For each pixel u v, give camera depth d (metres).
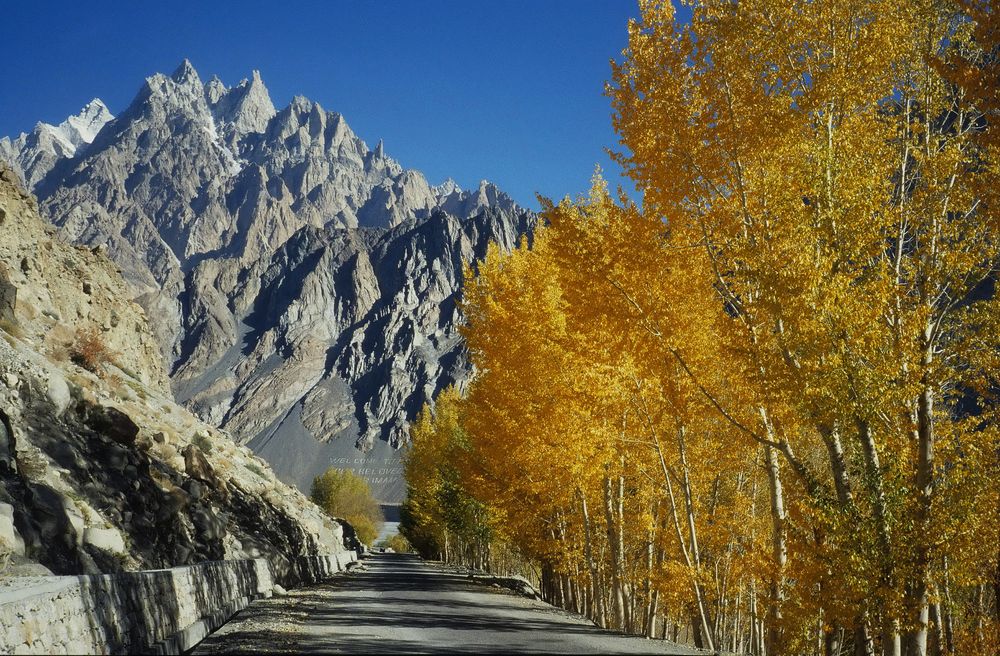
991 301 9.02
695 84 10.86
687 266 11.22
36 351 23.22
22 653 5.94
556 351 15.48
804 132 10.04
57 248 40.03
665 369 11.34
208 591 13.10
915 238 9.77
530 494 22.42
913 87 10.43
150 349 49.03
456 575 39.75
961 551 8.79
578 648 11.95
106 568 11.56
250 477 33.69
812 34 10.01
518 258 19.52
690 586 13.77
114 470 15.26
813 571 9.21
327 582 28.31
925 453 9.05
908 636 8.77
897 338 9.16
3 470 11.05
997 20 8.05
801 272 8.93
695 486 14.96
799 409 8.93
